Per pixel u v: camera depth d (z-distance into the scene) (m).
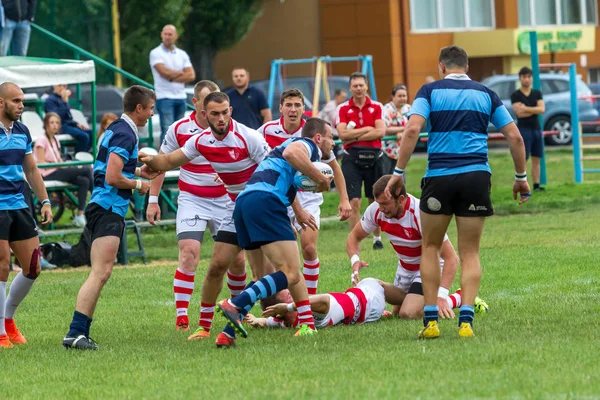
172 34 54.16
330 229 52.91
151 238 51.12
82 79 43.09
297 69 127.88
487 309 26.59
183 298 27.02
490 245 41.66
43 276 39.47
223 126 24.84
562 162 84.06
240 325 22.56
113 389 19.38
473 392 17.44
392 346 22.11
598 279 31.41
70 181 50.03
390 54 122.44
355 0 123.75
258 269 27.39
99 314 29.64
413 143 23.30
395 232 26.88
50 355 23.36
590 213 52.94
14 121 25.31
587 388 17.42
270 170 23.55
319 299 25.23
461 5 126.44
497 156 93.00
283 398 17.61
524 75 61.38
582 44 131.38
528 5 130.88
